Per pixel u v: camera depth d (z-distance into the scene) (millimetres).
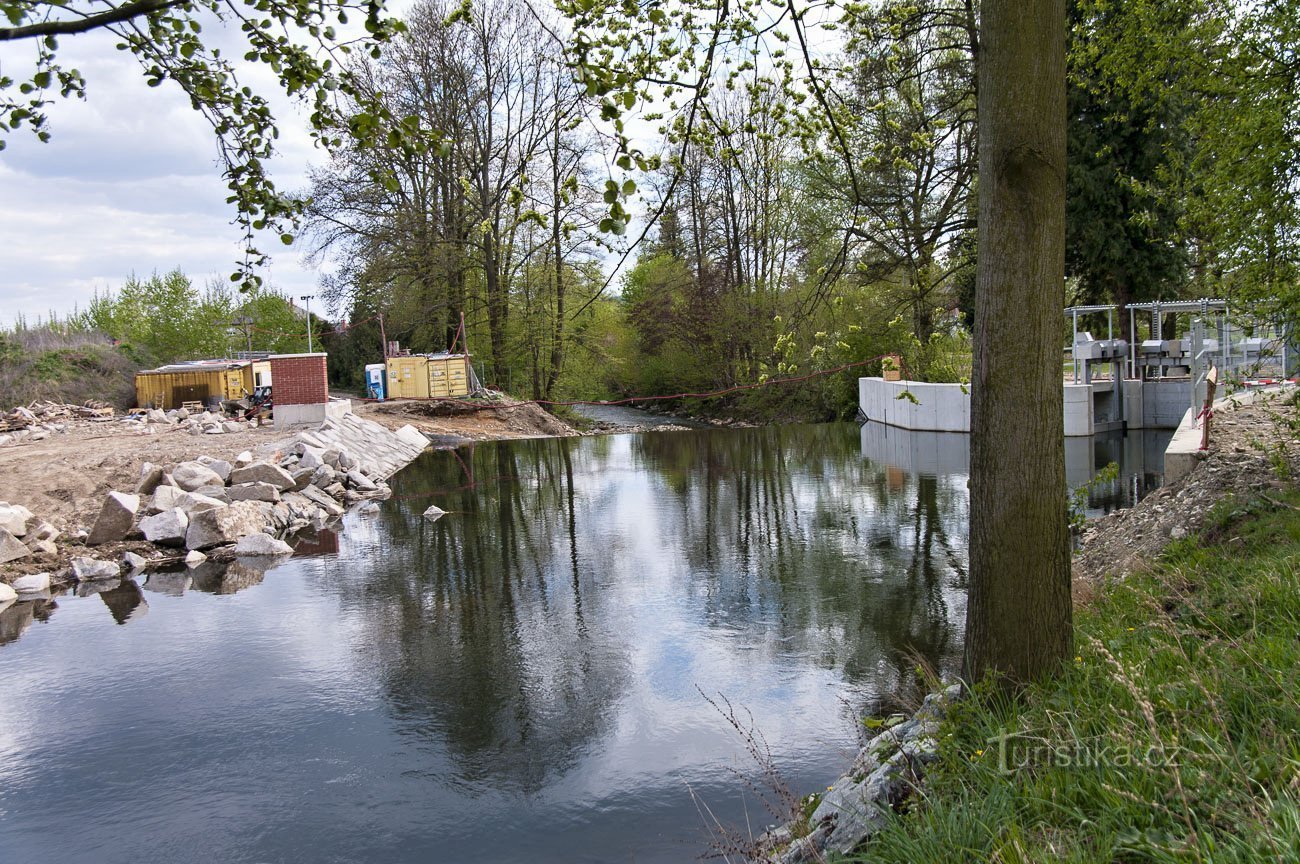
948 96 14953
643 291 51188
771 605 9625
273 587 11078
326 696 7465
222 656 8531
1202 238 8867
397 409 30000
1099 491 15141
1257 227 7605
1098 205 23578
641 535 13680
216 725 6934
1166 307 20406
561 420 37562
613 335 49125
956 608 9195
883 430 29438
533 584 10914
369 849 5148
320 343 47250
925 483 17672
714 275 43312
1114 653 4340
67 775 6168
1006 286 4125
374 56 4637
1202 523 7738
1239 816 2629
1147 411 25172
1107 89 9867
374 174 4914
